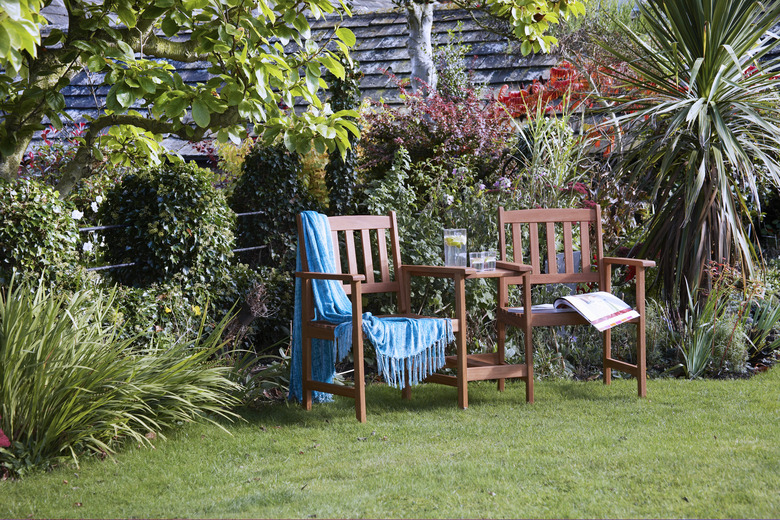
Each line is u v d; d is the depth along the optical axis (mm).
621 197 5184
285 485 2820
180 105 3576
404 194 5625
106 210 5098
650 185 5531
